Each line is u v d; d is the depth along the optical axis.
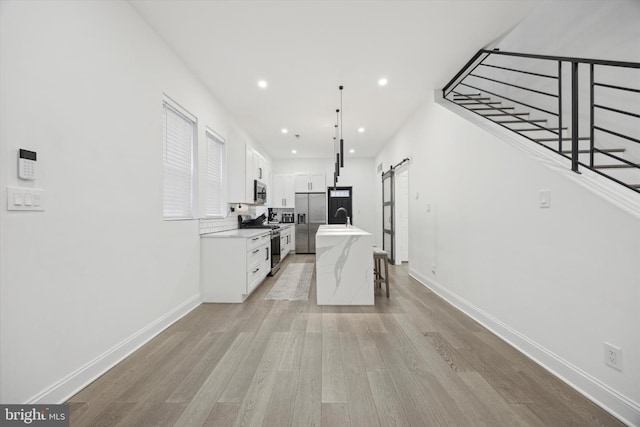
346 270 3.30
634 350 1.38
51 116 1.53
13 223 1.34
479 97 4.12
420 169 4.33
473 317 2.85
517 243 2.21
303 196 7.84
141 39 2.32
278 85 3.58
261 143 6.44
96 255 1.83
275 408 1.51
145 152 2.36
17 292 1.35
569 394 1.63
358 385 1.71
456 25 2.50
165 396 1.61
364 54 2.93
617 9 2.43
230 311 3.08
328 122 5.02
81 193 1.71
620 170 2.32
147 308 2.36
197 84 3.35
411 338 2.39
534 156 2.08
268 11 2.29
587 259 1.62
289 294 3.76
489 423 1.40
